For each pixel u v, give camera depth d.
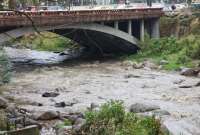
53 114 30.61
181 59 60.34
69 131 25.94
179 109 36.38
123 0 106.75
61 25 59.97
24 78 52.84
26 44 83.44
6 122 24.52
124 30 72.81
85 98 41.91
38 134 22.36
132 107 34.69
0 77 44.25
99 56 72.88
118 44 70.62
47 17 58.06
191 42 65.06
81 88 47.31
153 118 22.05
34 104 38.41
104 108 22.39
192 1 92.81
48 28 58.94
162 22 76.12
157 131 21.56
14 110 31.80
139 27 73.25
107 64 64.44
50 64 65.50
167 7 89.75
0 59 44.22
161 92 44.88
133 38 69.56
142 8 70.38
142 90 46.12
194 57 60.88
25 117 29.16
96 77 53.88
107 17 64.88
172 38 68.81
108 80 51.88
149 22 74.19
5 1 22.53
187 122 31.30
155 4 100.69
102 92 45.19
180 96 42.56
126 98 41.97
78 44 79.31
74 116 30.50
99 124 21.56
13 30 55.56
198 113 34.72
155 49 67.44
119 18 66.50
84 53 76.50
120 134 20.36
